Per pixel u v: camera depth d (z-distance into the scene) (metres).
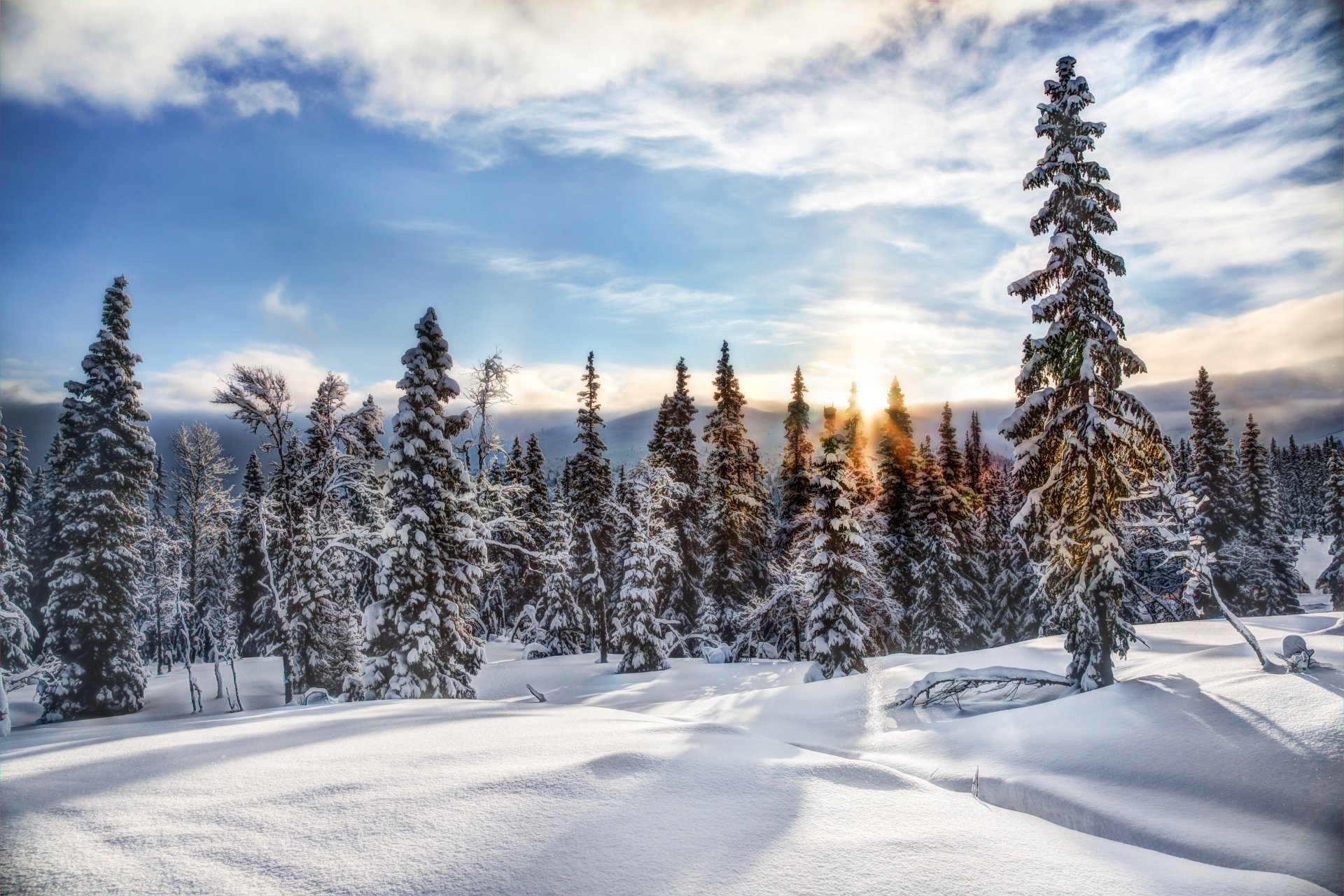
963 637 40.38
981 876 5.32
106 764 7.08
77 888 4.26
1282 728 10.46
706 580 43.53
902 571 40.94
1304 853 7.55
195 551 41.06
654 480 41.47
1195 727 11.38
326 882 4.52
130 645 32.41
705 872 5.02
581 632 49.41
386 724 9.81
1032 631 43.91
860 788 7.23
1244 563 42.84
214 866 4.66
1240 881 6.26
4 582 33.25
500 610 58.66
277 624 31.72
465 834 5.32
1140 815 9.19
